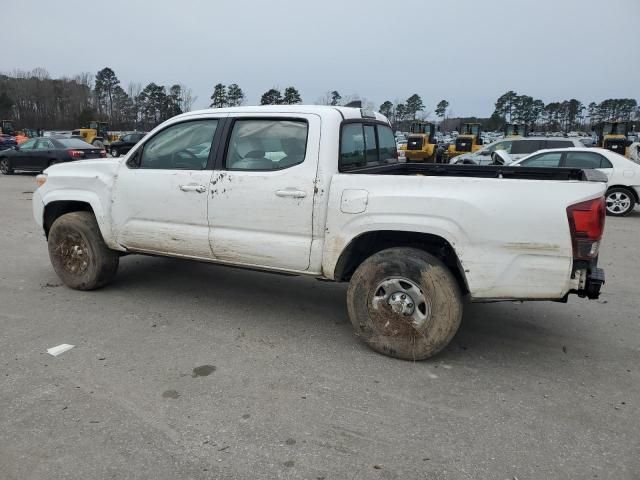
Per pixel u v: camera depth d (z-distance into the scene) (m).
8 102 78.69
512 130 33.38
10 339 4.05
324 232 3.90
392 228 3.63
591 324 4.59
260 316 4.68
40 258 6.75
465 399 3.24
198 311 4.78
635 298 5.33
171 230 4.57
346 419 2.99
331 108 4.10
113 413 3.02
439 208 3.50
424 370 3.63
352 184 3.78
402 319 3.72
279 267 4.17
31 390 3.26
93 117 75.94
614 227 9.72
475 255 3.45
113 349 3.90
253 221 4.15
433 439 2.81
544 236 3.30
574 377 3.56
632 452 2.71
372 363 3.73
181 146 4.56
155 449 2.69
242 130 4.27
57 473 2.50
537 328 4.48
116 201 4.83
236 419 2.98
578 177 4.09
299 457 2.64
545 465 2.60
